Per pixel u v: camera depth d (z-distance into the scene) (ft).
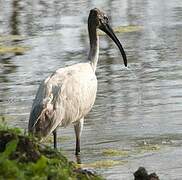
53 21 99.60
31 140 27.58
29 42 84.89
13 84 64.08
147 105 55.26
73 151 44.24
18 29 94.68
